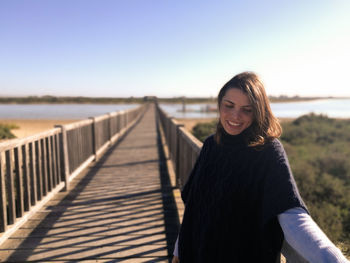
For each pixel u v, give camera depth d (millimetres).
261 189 908
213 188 1031
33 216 3441
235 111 1000
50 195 3896
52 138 4078
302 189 6402
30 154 3357
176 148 4695
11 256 2533
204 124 13828
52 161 4137
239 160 968
